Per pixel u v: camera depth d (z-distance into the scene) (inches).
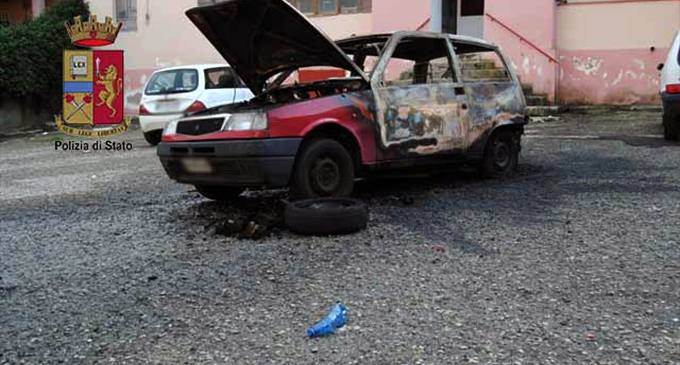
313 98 236.8
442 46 277.0
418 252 185.5
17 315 148.6
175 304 152.0
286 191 284.0
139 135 628.1
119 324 141.3
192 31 781.9
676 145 366.0
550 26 604.4
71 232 227.6
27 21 812.0
